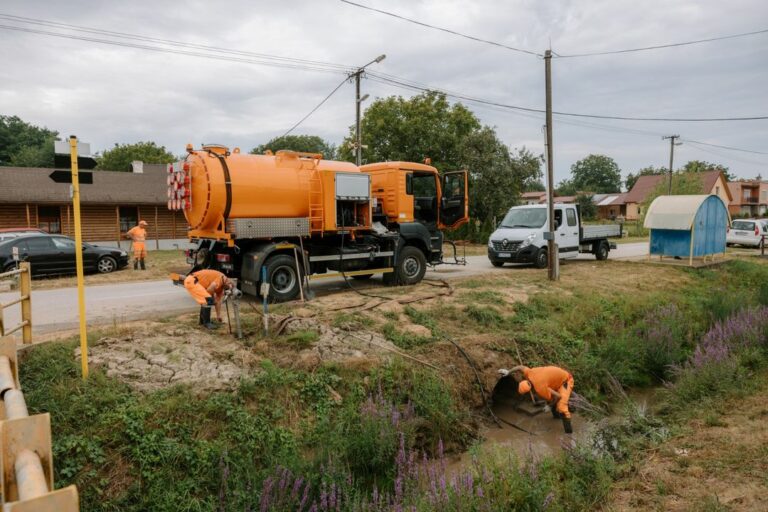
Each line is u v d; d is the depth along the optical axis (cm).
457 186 1468
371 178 1308
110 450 532
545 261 1806
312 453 619
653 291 1490
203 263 1105
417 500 495
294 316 935
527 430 789
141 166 3484
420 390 754
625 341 1027
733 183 6962
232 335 830
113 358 684
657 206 2002
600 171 10662
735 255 2431
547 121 1480
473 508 479
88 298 1180
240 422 611
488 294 1234
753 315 1109
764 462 549
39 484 161
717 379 810
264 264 1062
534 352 959
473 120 3444
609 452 637
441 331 969
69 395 583
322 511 509
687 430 669
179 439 568
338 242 1227
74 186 614
